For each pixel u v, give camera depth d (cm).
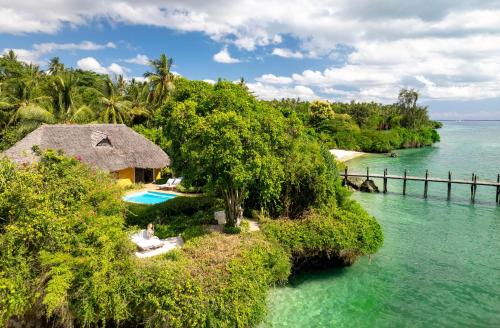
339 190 2400
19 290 1161
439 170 5422
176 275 1352
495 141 11031
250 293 1395
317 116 9162
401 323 1495
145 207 2336
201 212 2275
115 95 5206
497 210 3206
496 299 1673
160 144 4097
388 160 6725
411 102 10144
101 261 1280
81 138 3194
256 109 1962
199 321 1255
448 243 2361
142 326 1304
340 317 1530
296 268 1889
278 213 2212
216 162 1684
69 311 1209
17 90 4278
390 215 3042
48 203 1348
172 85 5269
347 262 1978
